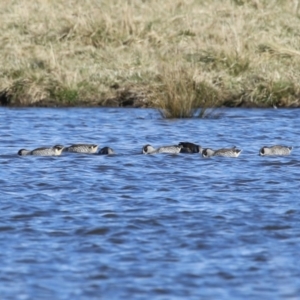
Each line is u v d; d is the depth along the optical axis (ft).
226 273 117.60
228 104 246.06
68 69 258.37
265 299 109.60
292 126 219.61
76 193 154.20
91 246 127.13
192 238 130.31
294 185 160.35
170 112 231.50
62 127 217.56
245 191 155.84
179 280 115.34
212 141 201.26
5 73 257.75
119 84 251.39
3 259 122.01
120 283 114.42
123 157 182.70
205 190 156.35
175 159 180.75
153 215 140.87
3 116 231.09
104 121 225.35
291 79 252.01
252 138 204.85
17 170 170.81
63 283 114.42
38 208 144.87
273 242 128.88
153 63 261.24
